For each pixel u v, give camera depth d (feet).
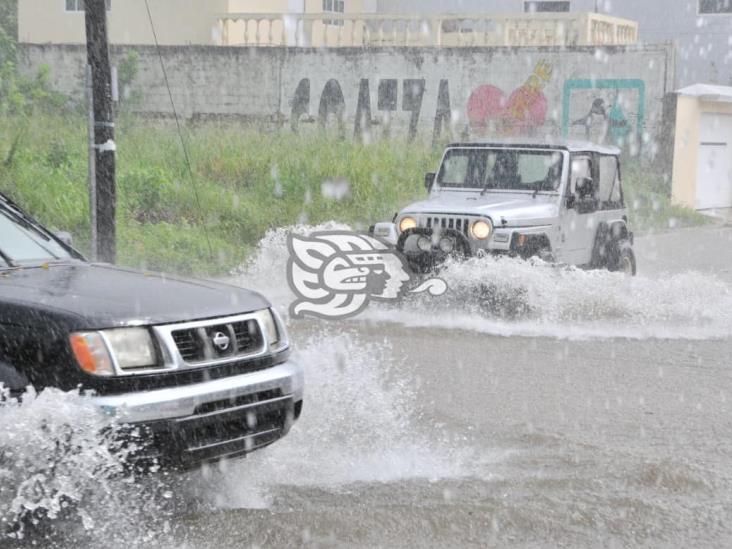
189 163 77.46
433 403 33.19
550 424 31.19
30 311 20.90
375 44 118.93
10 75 100.48
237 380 21.91
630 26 121.70
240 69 109.91
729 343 44.96
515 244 48.96
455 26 124.77
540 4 132.16
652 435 30.25
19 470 19.72
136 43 112.78
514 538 22.27
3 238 26.12
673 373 38.75
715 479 26.14
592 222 55.67
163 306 21.77
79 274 24.20
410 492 24.77
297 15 110.83
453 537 22.21
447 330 45.98
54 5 113.70
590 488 25.32
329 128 107.34
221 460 21.84
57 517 21.16
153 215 70.59
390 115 110.22
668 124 108.37
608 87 108.27
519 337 45.16
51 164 76.18
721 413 32.96
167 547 20.97
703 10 129.70
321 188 81.76
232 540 21.49
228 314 22.54
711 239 94.84
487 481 25.68
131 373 20.49
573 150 53.78
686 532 22.86
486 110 109.40
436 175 55.06
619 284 50.39
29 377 20.57
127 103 109.19
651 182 109.29
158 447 20.51
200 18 111.34
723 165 124.47
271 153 87.66
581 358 41.11
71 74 108.88
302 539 21.72
